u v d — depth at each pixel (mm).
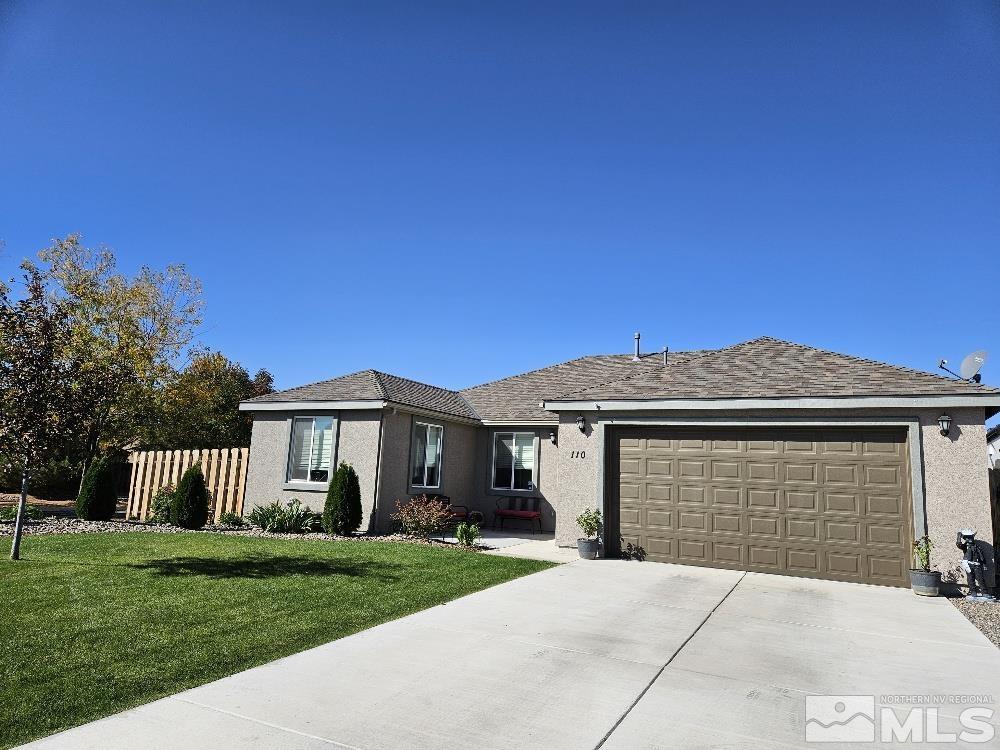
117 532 12883
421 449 16469
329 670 5164
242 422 29016
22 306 8875
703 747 3973
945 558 9641
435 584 8758
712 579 10094
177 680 4770
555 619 7129
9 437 8680
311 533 14438
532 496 17719
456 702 4586
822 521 10602
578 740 4012
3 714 3988
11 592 7199
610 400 12430
